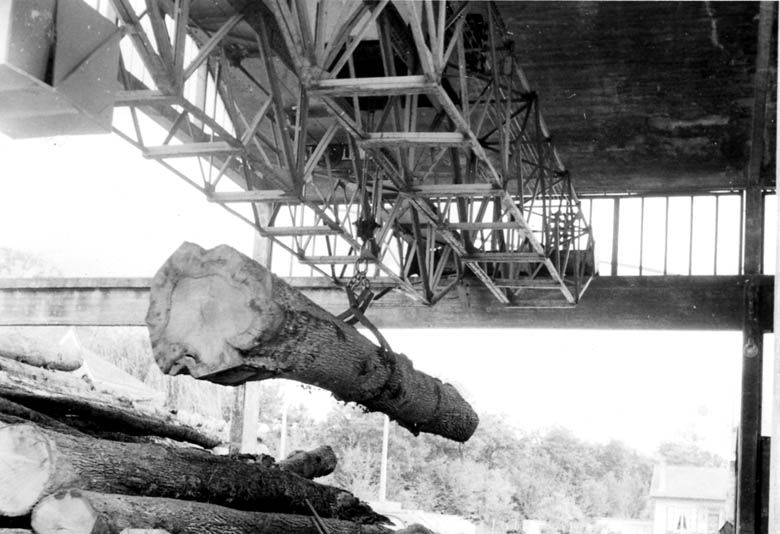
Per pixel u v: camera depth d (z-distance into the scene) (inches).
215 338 285.6
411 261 715.4
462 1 435.2
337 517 412.5
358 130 450.6
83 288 767.1
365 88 395.5
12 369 374.9
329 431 2172.7
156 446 300.0
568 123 741.3
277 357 298.7
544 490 2591.0
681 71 658.2
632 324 751.1
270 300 284.4
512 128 728.3
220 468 321.1
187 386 1315.2
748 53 629.0
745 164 772.6
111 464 267.9
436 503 2137.1
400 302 776.9
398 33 485.4
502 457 2559.1
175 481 294.4
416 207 552.4
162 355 291.7
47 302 768.9
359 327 788.6
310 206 522.3
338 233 588.7
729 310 740.0
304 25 392.2
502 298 700.7
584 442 3516.2
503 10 604.4
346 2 398.9
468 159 594.9
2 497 241.6
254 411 787.4
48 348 405.4
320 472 474.6
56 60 307.4
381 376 367.2
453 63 559.5
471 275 773.9
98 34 328.2
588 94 697.6
